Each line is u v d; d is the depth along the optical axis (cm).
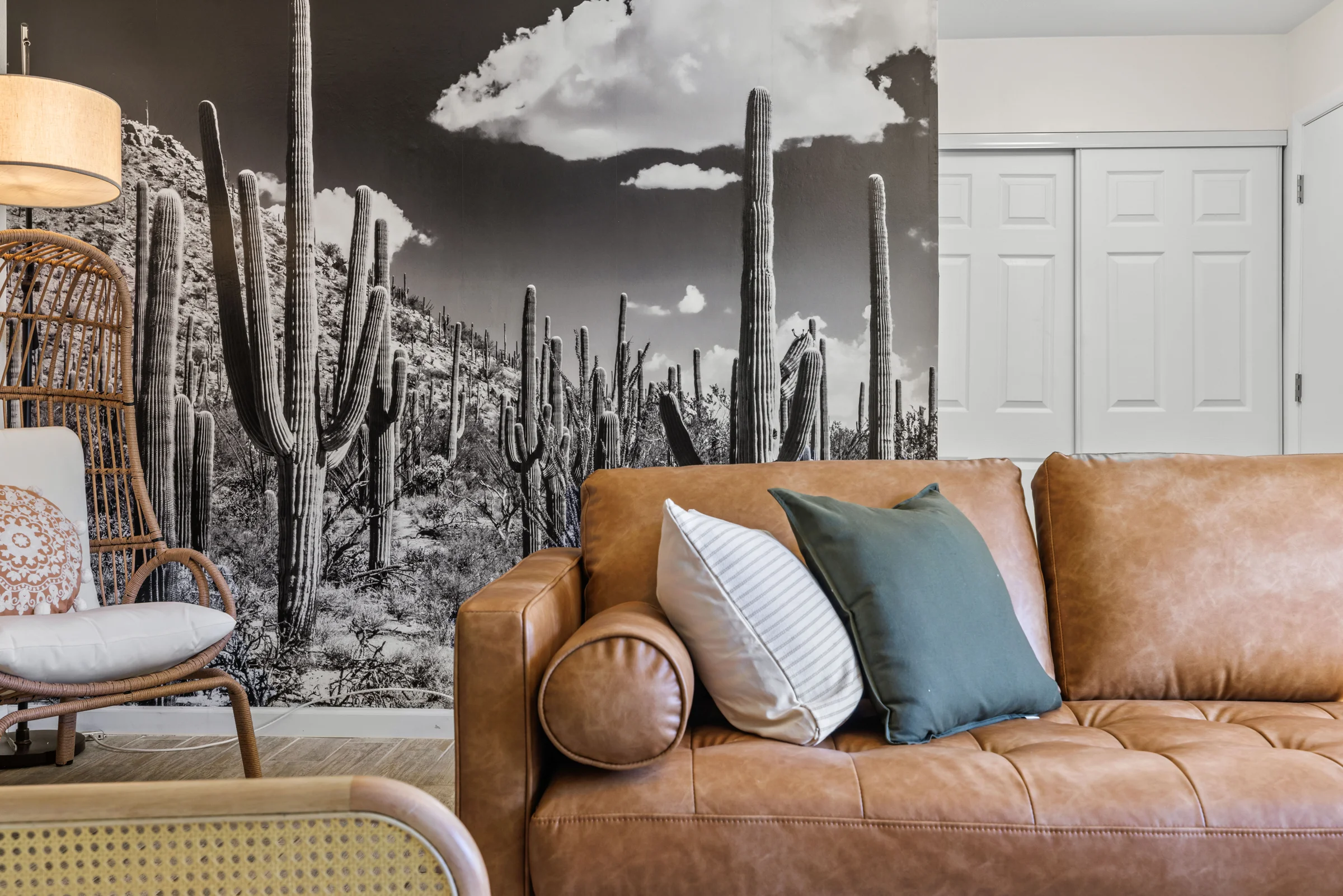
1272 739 125
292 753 240
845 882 103
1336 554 151
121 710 260
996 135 322
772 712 123
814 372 266
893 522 140
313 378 270
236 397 270
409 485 268
